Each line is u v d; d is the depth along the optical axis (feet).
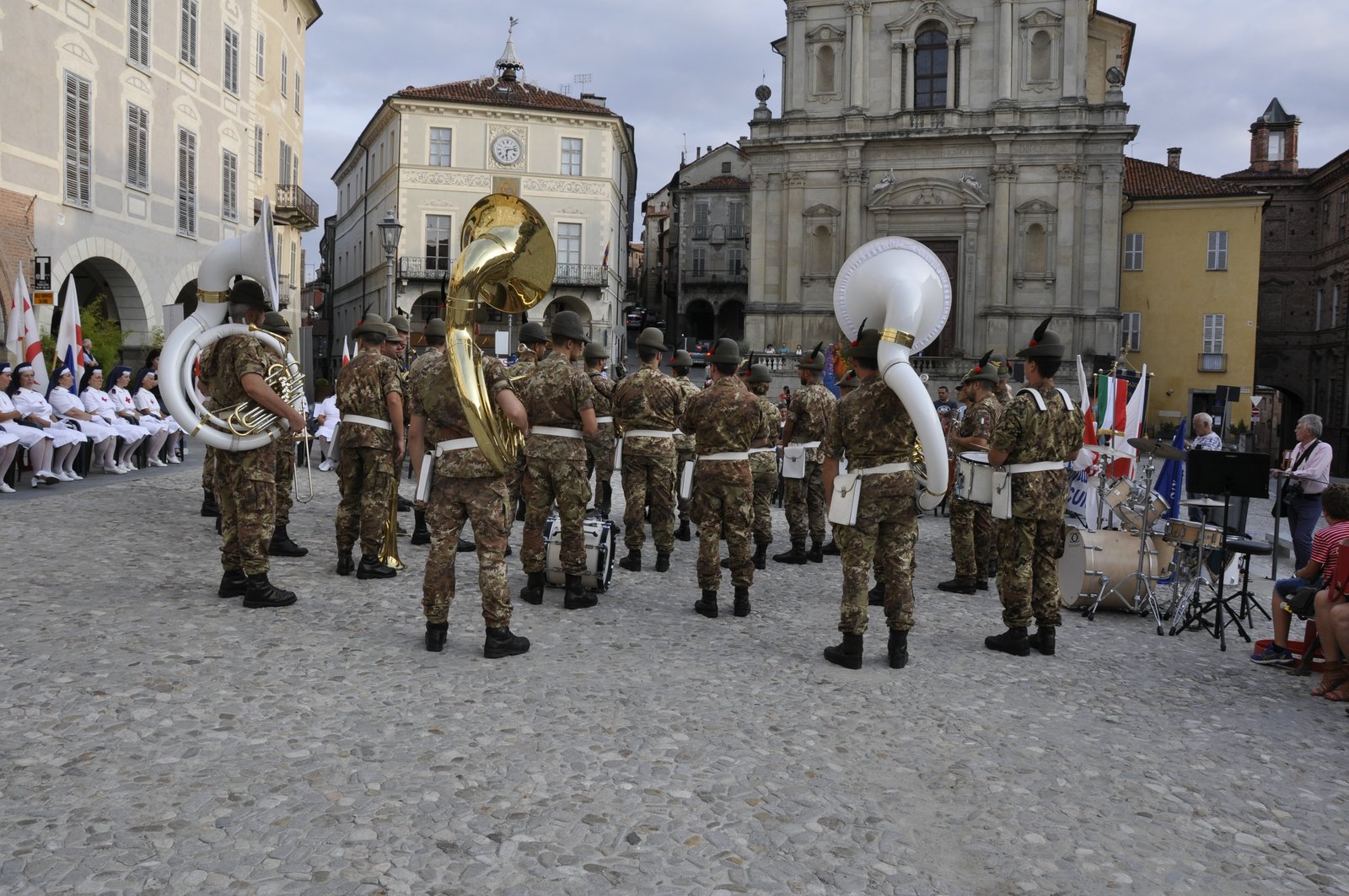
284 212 109.70
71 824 12.44
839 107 138.21
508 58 164.96
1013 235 131.75
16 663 18.37
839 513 21.36
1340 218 152.25
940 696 19.77
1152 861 13.16
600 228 156.56
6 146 62.64
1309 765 16.99
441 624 20.80
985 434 30.94
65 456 47.06
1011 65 131.95
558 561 27.89
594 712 17.56
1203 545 26.50
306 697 17.49
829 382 64.75
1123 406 40.40
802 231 138.72
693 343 192.85
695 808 13.88
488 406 19.97
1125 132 127.34
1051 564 23.58
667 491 31.96
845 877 12.25
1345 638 20.72
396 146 154.30
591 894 11.48
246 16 96.48
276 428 23.47
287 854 12.00
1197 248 141.28
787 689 19.69
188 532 33.73
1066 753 16.96
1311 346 162.81
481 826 12.98
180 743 15.12
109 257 73.82
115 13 73.87
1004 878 12.48
